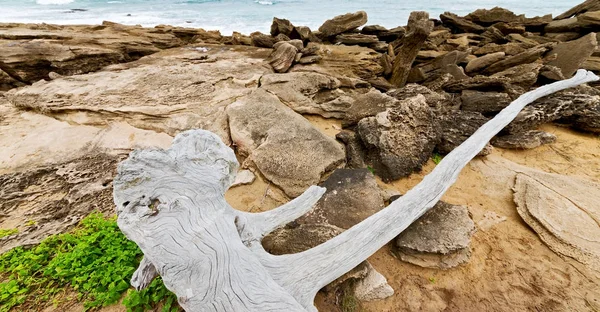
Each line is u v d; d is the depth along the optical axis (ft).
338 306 9.59
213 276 6.71
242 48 35.76
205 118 18.84
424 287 10.56
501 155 18.85
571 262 11.34
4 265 9.22
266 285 7.04
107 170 14.30
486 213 13.98
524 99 18.97
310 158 15.71
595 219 12.66
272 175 14.89
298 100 21.89
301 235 10.75
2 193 12.26
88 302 8.25
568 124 22.04
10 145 15.78
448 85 25.44
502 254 11.86
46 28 34.96
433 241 11.20
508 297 10.23
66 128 17.67
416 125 17.47
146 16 103.14
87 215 11.59
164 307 8.08
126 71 24.93
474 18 45.78
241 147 16.75
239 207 13.52
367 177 13.84
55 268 9.01
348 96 22.48
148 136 17.26
